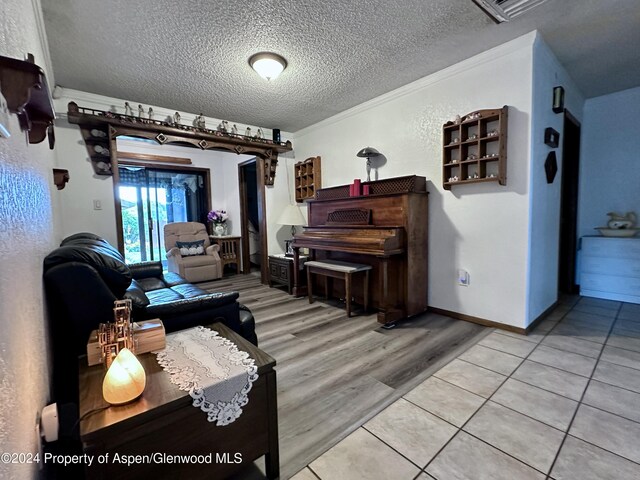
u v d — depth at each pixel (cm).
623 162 367
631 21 226
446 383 191
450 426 153
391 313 291
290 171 509
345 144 408
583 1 202
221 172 659
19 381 78
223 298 179
